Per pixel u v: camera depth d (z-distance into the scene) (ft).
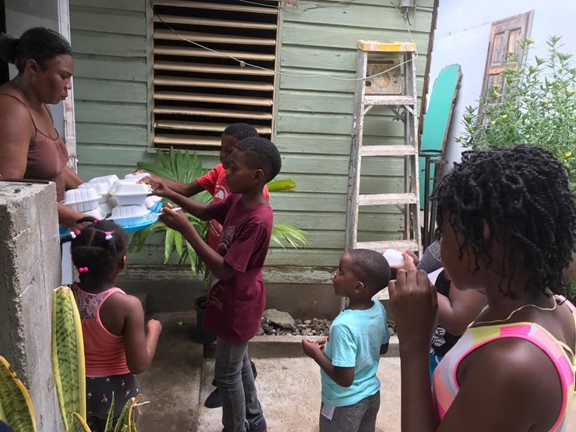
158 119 10.86
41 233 3.91
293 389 9.16
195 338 10.41
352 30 10.88
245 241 6.19
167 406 8.27
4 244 3.33
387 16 10.92
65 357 3.37
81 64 10.20
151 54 10.34
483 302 4.26
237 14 10.75
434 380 2.76
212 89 10.99
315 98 11.10
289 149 11.30
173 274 11.31
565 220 2.46
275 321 11.14
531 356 2.23
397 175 11.84
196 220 9.61
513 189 2.33
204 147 11.10
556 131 10.65
